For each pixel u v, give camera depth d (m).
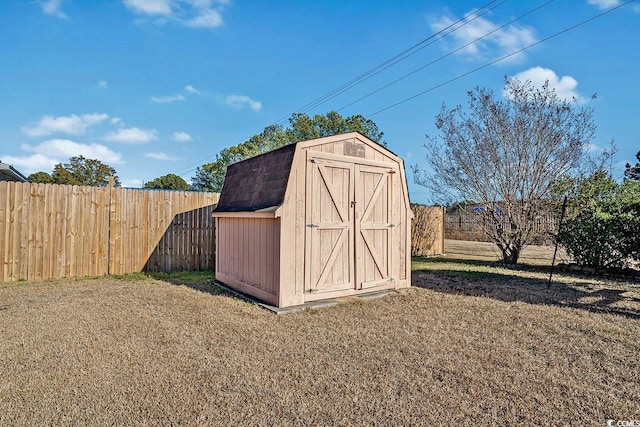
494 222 9.60
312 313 4.66
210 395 2.50
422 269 8.80
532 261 10.31
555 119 8.82
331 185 5.46
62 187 7.08
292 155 5.11
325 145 5.42
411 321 4.33
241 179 6.43
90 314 4.48
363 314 4.64
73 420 2.18
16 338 3.57
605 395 2.55
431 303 5.25
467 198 9.93
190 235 8.36
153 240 7.96
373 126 25.80
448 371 2.93
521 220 9.12
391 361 3.12
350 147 5.71
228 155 24.77
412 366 3.02
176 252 8.19
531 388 2.65
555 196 8.78
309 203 5.20
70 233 7.14
